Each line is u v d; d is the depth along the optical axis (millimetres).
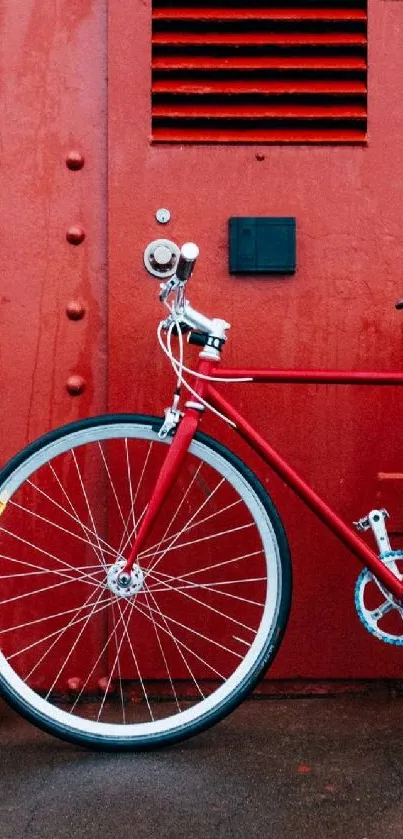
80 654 2314
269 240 2232
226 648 2309
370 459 2285
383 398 2281
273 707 2285
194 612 2312
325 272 2266
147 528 2033
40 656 2318
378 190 2260
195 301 2260
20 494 2293
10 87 2262
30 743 2125
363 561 2047
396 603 2043
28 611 2307
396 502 2281
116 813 1800
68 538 2299
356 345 2270
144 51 2238
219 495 2299
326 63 2254
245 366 2266
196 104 2266
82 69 2268
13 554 2301
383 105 2254
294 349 2270
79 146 2273
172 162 2248
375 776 1930
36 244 2273
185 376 2270
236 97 2260
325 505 2055
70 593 2311
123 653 2309
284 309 2266
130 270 2256
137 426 2051
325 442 2283
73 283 2279
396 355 2270
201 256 2258
